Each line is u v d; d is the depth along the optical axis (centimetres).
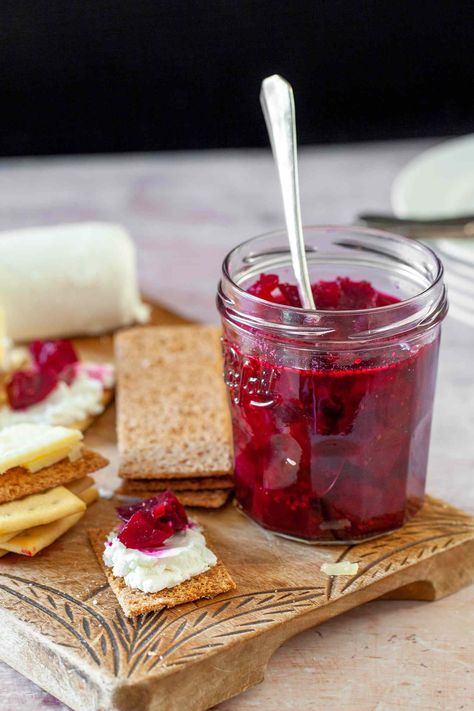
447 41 140
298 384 62
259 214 99
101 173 108
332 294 67
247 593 62
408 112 146
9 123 144
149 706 58
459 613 64
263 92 64
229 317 63
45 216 99
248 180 106
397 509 66
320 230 67
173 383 76
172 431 71
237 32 140
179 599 61
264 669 61
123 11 138
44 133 145
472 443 74
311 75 143
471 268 86
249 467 66
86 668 58
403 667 61
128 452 70
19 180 106
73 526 67
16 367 81
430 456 73
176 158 112
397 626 64
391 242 67
